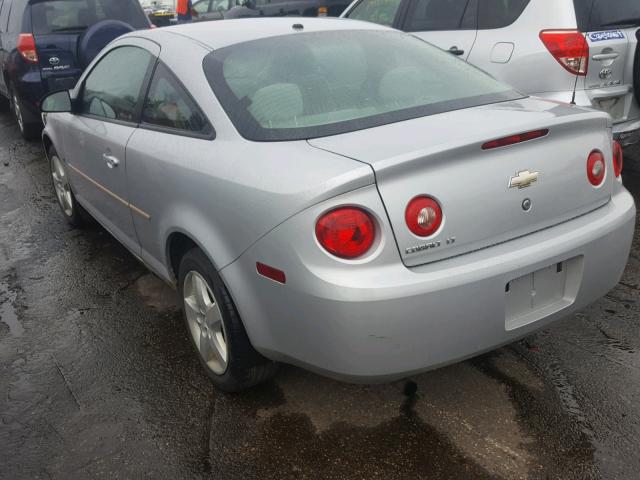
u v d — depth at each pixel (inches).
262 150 95.9
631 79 196.1
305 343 89.8
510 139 90.5
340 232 82.4
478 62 206.1
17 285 161.9
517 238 93.7
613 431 99.9
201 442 102.5
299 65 112.1
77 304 150.3
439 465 95.0
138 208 128.3
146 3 670.5
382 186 83.5
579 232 97.5
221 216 97.7
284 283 88.0
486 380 113.7
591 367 116.1
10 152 292.5
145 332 136.4
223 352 108.9
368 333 83.8
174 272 123.6
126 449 101.8
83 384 119.3
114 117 141.3
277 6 363.3
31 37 279.1
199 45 120.3
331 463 96.5
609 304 138.1
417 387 112.7
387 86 110.3
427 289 84.0
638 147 245.8
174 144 112.7
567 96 188.2
